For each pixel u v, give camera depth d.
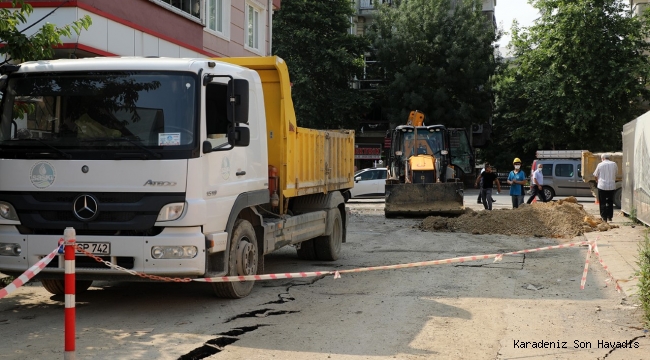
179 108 7.19
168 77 7.28
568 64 40.41
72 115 7.29
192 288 9.02
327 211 11.63
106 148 7.09
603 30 39.78
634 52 40.28
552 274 10.33
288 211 10.40
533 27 41.94
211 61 7.64
